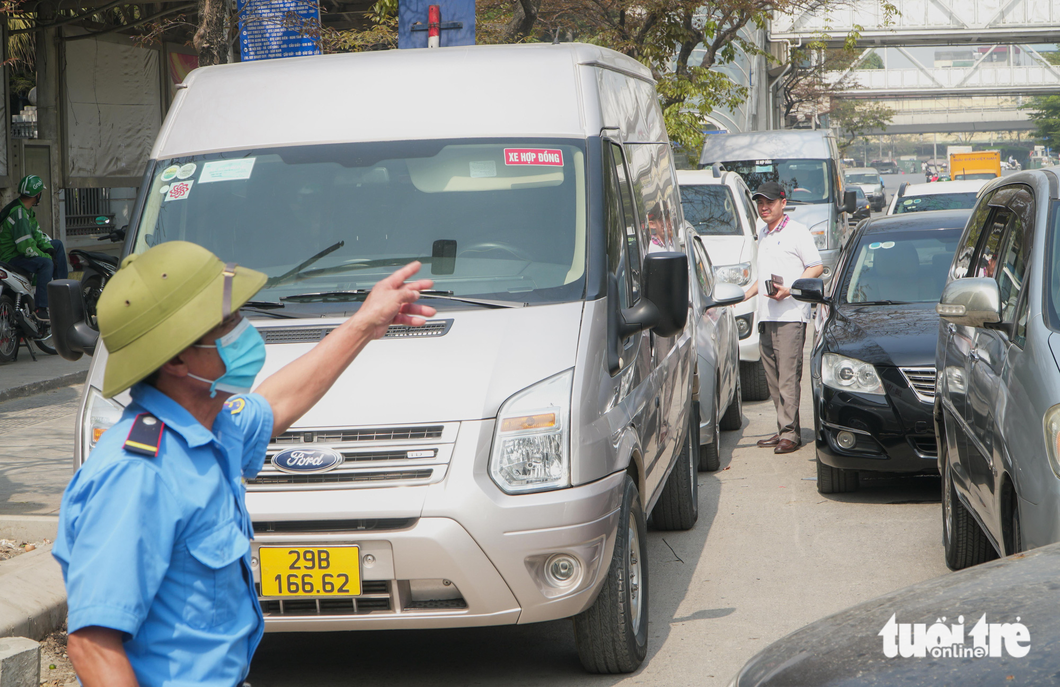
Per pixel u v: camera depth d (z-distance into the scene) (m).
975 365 5.23
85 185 16.75
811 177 19.19
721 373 8.67
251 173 5.33
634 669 4.71
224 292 2.09
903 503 7.48
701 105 18.80
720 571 6.16
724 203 12.88
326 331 4.64
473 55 5.55
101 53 17.06
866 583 5.84
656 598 5.75
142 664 2.02
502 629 5.41
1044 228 4.99
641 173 6.08
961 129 119.31
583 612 4.52
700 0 17.36
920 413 7.11
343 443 4.24
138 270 2.08
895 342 7.38
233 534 2.10
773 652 2.86
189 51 19.58
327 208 5.18
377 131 5.34
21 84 15.95
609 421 4.49
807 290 8.34
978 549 5.77
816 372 7.71
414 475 4.17
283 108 5.50
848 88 58.09
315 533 4.16
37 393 11.48
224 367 2.13
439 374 4.37
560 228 4.96
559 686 4.62
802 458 8.96
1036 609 2.66
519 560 4.13
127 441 2.03
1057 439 4.03
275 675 4.88
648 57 17.55
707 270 9.13
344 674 4.87
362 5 15.52
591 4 17.62
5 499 7.26
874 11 42.16
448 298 4.78
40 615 5.03
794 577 6.00
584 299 4.72
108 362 2.07
